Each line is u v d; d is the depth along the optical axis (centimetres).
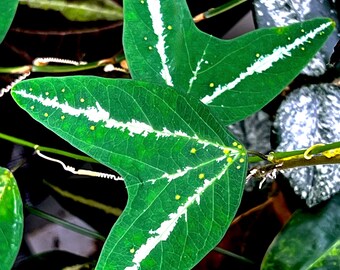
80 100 21
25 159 32
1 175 26
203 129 22
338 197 30
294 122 30
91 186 32
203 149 22
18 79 31
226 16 33
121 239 21
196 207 22
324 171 30
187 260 21
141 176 21
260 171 25
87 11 31
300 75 31
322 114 31
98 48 32
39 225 32
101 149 21
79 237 32
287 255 29
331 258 29
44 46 32
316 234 29
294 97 30
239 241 32
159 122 22
